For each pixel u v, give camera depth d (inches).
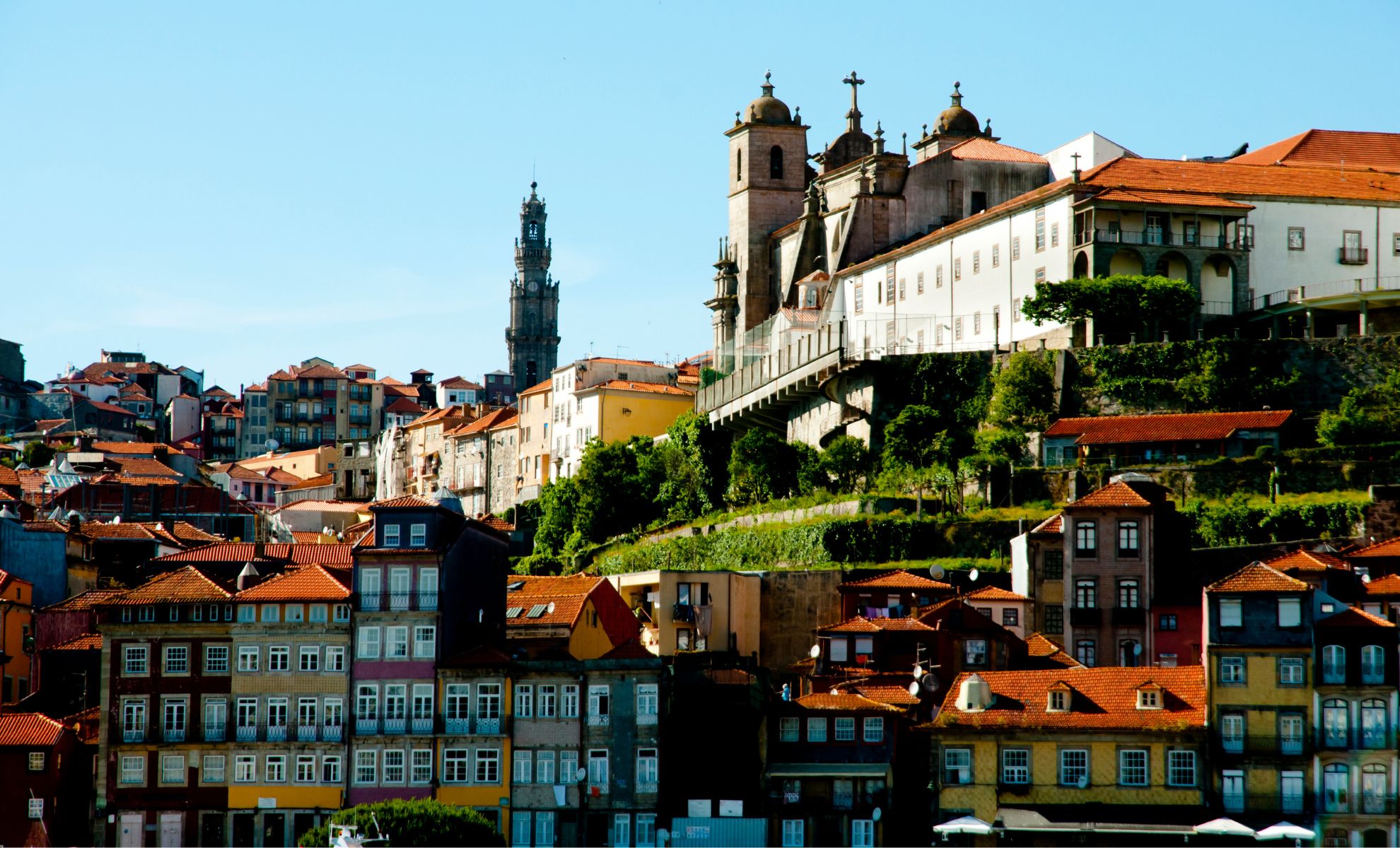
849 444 6190.9
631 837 4178.2
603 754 4234.7
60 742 4397.1
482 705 4311.0
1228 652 3961.6
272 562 5187.0
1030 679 4092.0
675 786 4202.8
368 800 4296.3
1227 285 6294.3
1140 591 4751.5
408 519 4466.0
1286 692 3929.6
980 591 4864.7
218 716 4379.9
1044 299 6092.5
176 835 4325.8
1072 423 5866.1
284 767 4345.5
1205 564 4822.8
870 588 4963.1
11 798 4330.7
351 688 4365.2
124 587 5600.4
